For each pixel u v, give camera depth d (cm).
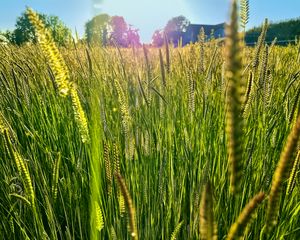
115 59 386
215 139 219
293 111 151
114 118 274
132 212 64
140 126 216
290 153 45
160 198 166
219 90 249
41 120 281
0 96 308
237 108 30
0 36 645
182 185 180
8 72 345
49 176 215
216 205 170
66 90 81
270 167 191
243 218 43
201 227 41
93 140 85
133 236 64
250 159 174
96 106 89
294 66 333
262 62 195
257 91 199
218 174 194
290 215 167
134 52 307
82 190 202
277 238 159
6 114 287
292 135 44
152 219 164
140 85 226
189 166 196
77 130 257
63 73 80
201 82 288
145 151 184
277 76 322
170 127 220
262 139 199
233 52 27
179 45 352
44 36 77
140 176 182
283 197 172
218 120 227
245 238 147
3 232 193
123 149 225
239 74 28
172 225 183
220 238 172
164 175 192
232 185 33
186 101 275
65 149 261
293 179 103
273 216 49
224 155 196
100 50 370
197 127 213
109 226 150
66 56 416
